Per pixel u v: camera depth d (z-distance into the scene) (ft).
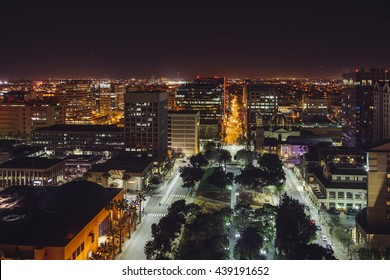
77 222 594.24
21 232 557.33
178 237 630.74
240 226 636.89
